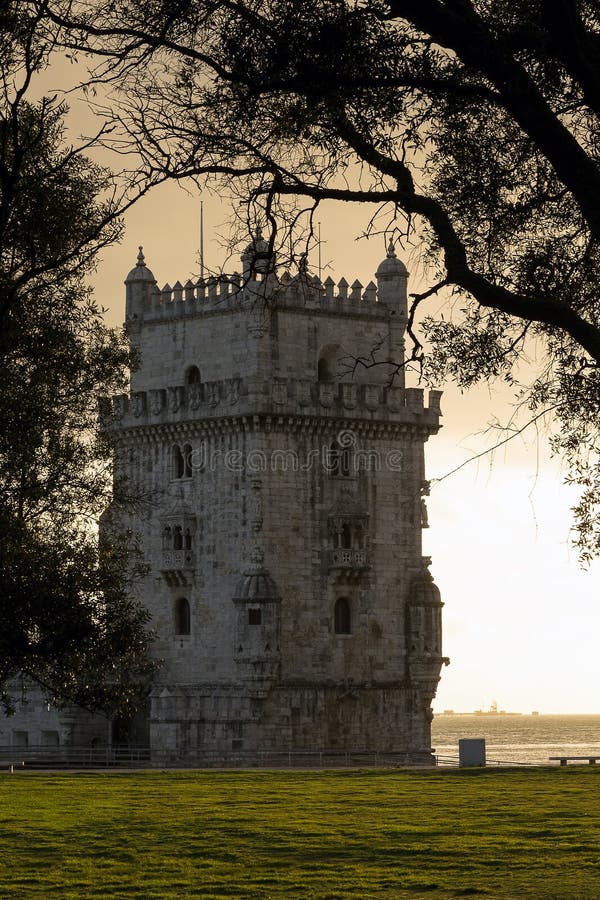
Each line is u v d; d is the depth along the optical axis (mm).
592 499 39250
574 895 50375
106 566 54281
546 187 37562
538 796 83062
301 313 149875
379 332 154625
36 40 41781
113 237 50781
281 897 52000
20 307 52031
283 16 34250
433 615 154375
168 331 154750
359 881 54844
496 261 38406
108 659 53000
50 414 54938
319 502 149750
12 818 75125
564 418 39250
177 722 149000
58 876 57625
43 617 51250
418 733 154125
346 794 86938
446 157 37969
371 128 35219
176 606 151750
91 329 56188
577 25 31266
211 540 149375
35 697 157875
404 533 154500
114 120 36375
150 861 60875
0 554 51938
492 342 38469
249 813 76438
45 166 50531
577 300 38219
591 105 32000
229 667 147375
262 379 147125
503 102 31953
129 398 154750
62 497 56719
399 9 32000
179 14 34938
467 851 61188
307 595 148875
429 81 33594
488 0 36125
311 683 148375
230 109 36031
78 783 97875
